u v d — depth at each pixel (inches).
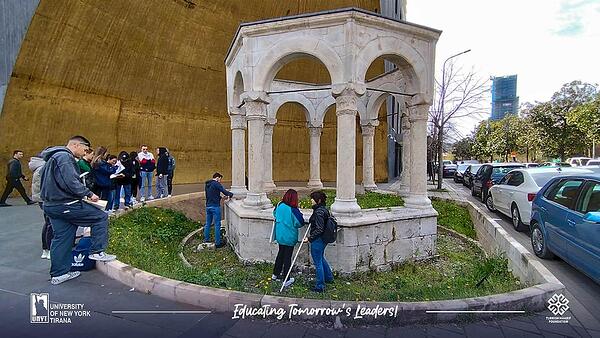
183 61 706.2
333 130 970.1
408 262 275.0
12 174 428.5
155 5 606.5
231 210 328.5
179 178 743.7
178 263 256.2
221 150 833.5
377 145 1008.9
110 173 346.9
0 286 182.7
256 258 277.4
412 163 296.8
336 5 847.7
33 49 469.4
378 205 374.6
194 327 145.3
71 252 192.5
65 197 183.6
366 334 140.5
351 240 245.6
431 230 290.4
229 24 750.5
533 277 192.2
